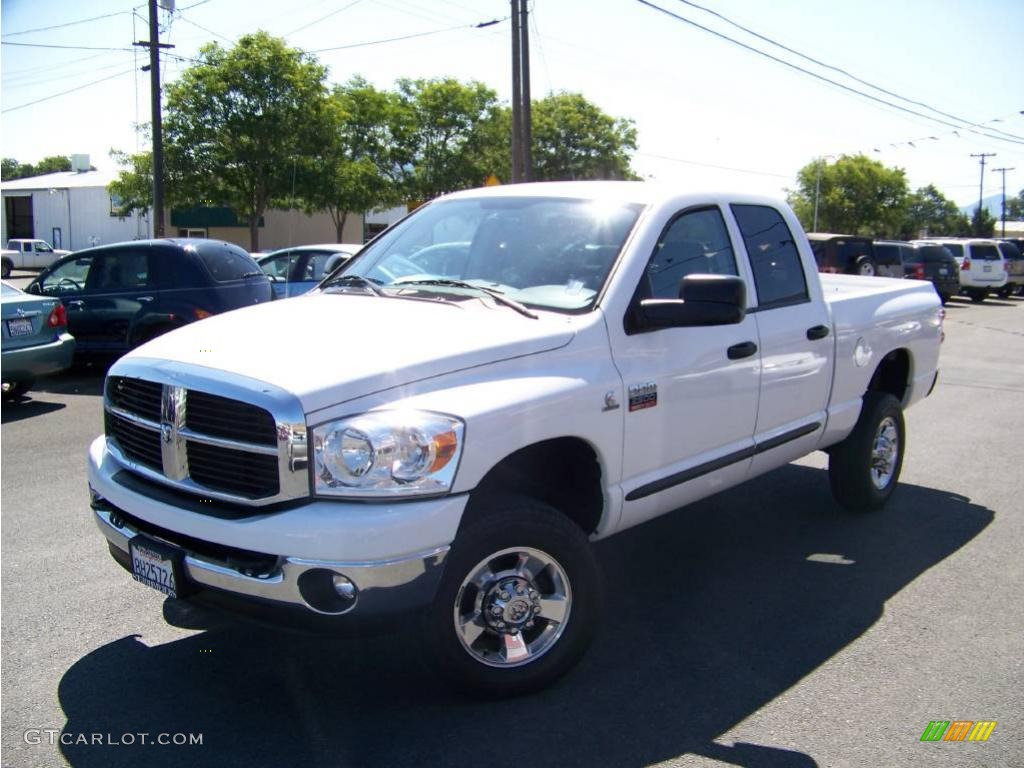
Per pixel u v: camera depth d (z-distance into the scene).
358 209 33.88
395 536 2.97
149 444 3.46
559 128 45.03
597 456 3.71
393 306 3.90
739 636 4.12
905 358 6.14
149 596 4.49
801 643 4.05
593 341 3.69
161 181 24.31
